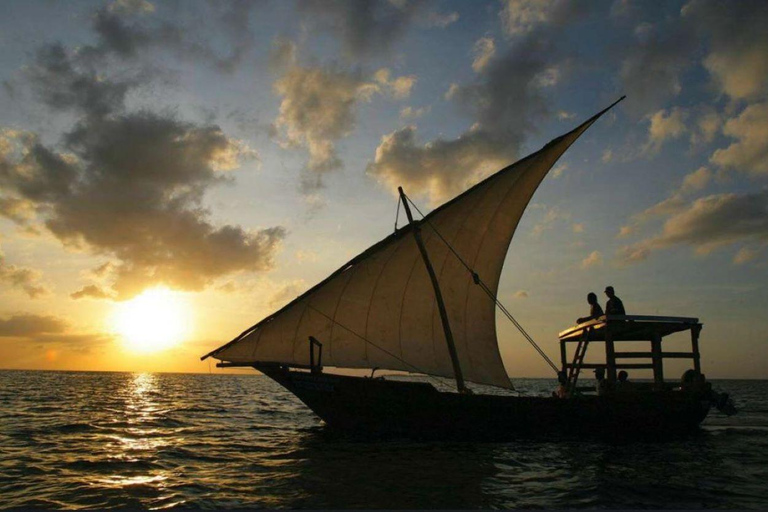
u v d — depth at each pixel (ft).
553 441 57.36
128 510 32.78
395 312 61.72
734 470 44.60
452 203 62.34
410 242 62.34
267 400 163.32
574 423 57.93
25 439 64.49
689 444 58.90
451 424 56.54
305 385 58.39
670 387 62.34
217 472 44.01
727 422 88.58
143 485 39.47
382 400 56.59
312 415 103.19
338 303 60.64
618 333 66.18
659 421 59.93
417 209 61.87
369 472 42.04
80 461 49.55
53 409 111.65
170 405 131.03
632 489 37.55
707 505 33.55
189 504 33.96
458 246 63.87
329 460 47.11
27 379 367.04
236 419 93.40
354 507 32.53
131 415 99.04
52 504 34.45
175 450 55.72
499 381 64.28
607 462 47.55
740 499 35.17
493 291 66.03
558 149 63.87
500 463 46.03
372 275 61.36
